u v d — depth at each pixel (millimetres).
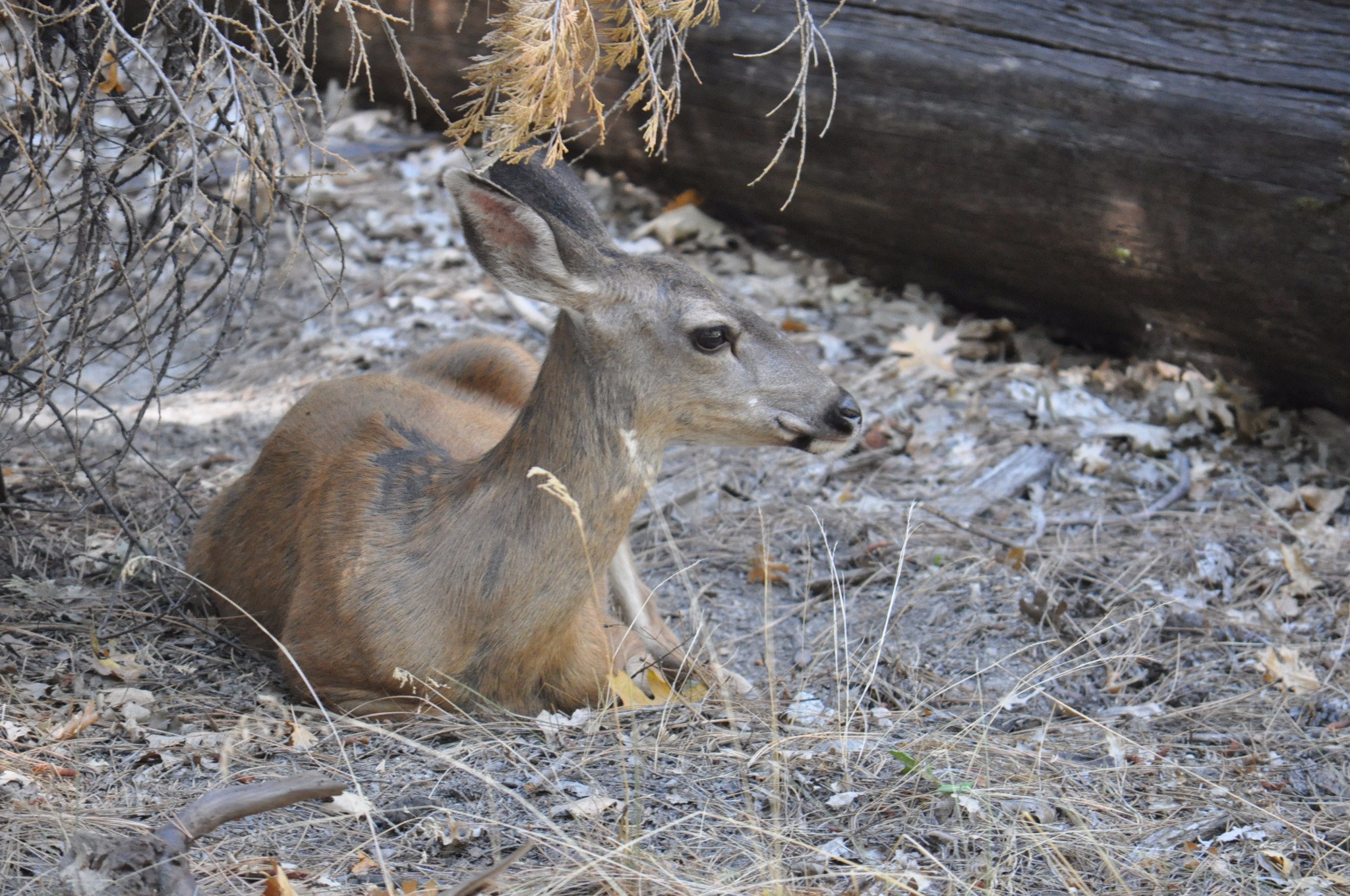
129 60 8391
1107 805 7324
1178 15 12250
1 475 10008
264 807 6000
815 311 14883
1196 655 9508
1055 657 8430
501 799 7027
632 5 6742
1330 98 11453
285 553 8688
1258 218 11891
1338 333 12031
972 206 13664
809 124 14203
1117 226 12820
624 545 9211
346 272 15602
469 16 15969
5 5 7086
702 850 6672
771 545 11008
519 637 7699
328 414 9188
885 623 8977
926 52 13328
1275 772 7902
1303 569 10320
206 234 7641
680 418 7695
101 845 5645
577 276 7312
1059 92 12680
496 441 9336
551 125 6996
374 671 7828
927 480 11961
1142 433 12523
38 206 8492
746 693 8688
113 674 8117
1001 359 14211
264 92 7961
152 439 12195
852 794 7219
